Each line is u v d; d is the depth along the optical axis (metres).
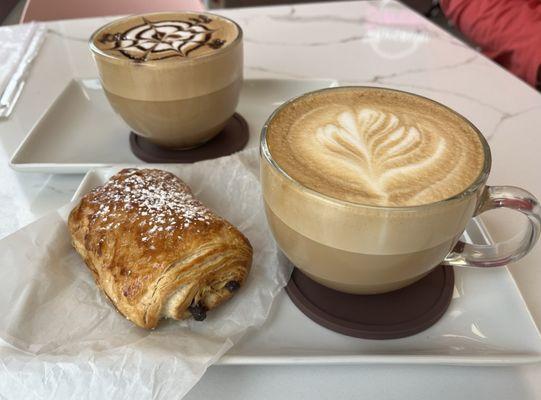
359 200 0.17
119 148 0.33
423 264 0.18
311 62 0.43
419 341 0.20
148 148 0.32
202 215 0.22
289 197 0.17
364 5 0.54
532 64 0.48
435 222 0.16
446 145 0.19
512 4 0.53
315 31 0.49
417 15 0.52
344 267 0.18
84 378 0.17
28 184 0.29
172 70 0.26
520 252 0.20
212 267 0.20
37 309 0.20
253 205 0.26
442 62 0.43
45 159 0.31
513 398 0.18
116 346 0.19
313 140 0.20
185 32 0.31
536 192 0.29
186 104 0.28
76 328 0.20
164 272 0.19
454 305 0.22
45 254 0.22
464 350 0.19
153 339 0.19
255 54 0.44
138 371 0.18
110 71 0.27
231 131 0.34
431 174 0.18
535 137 0.33
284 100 0.38
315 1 0.84
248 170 0.28
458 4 0.58
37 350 0.19
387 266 0.18
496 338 0.20
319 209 0.17
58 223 0.24
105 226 0.21
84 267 0.23
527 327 0.20
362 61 0.43
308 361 0.19
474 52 0.45
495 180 0.30
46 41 0.47
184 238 0.20
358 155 0.19
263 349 0.20
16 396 0.17
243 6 0.84
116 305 0.20
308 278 0.23
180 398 0.17
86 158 0.32
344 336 0.20
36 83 0.40
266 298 0.22
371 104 0.22
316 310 0.21
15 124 0.35
